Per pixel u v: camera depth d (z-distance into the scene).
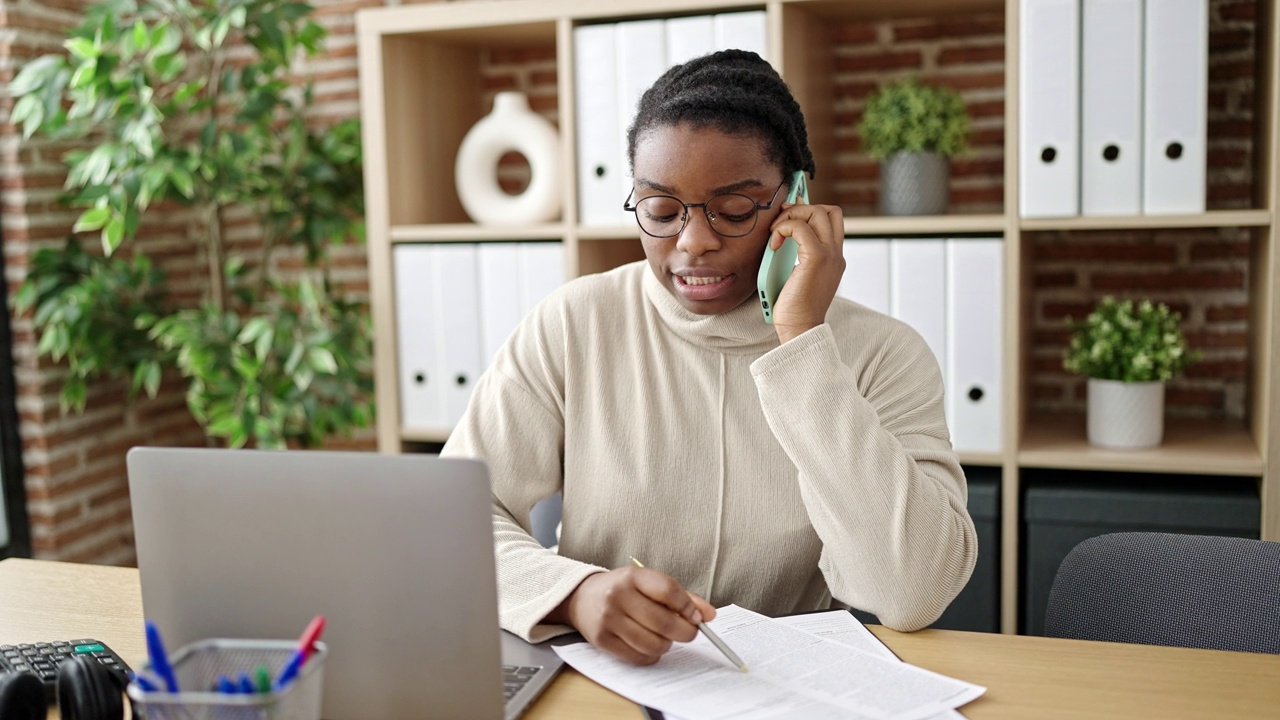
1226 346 2.69
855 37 2.86
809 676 1.07
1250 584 1.27
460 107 3.09
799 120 1.38
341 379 2.98
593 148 2.62
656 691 1.05
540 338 1.48
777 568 1.38
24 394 3.03
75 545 3.13
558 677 1.10
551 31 2.79
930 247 2.41
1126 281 2.75
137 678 0.83
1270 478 2.24
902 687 1.05
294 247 3.44
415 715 0.97
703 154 1.26
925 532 1.20
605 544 1.42
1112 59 2.26
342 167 3.13
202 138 2.90
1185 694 1.05
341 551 0.95
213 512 0.98
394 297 2.81
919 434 1.34
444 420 2.80
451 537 0.93
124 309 3.05
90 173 2.76
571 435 1.45
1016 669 1.11
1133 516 2.29
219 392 2.91
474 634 0.94
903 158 2.54
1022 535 2.45
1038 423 2.69
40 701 0.99
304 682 0.84
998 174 2.80
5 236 2.99
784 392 1.23
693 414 1.41
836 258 1.28
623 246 2.95
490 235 2.71
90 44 2.72
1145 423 2.38
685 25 2.51
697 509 1.39
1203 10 2.20
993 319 2.38
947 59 2.80
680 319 1.41
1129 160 2.28
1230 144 2.62
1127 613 1.32
